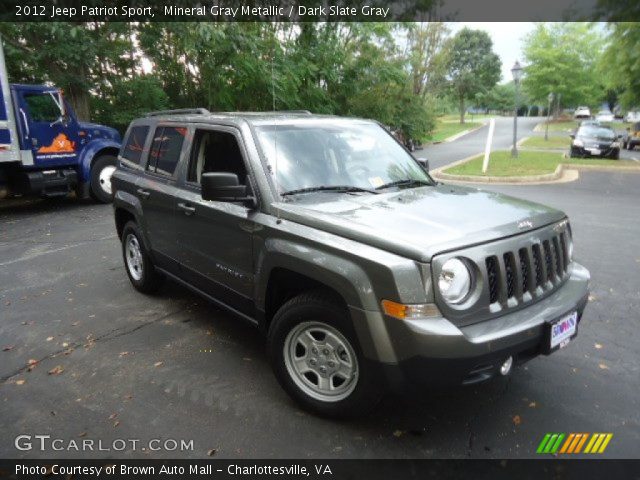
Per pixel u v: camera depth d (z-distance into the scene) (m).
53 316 4.91
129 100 14.23
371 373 2.86
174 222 4.43
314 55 16.05
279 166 3.62
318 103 16.48
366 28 17.28
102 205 11.32
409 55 22.31
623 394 3.50
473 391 3.54
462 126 53.91
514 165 17.11
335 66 16.94
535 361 3.96
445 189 3.92
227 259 3.81
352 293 2.81
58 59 12.05
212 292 4.16
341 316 2.96
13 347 4.27
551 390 3.55
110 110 14.24
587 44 35.41
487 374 2.79
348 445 2.99
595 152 20.16
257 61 14.06
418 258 2.66
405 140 21.78
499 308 2.87
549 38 35.84
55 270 6.39
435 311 2.66
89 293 5.54
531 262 3.04
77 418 3.27
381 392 2.99
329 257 2.95
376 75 18.12
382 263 2.71
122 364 3.95
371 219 3.06
